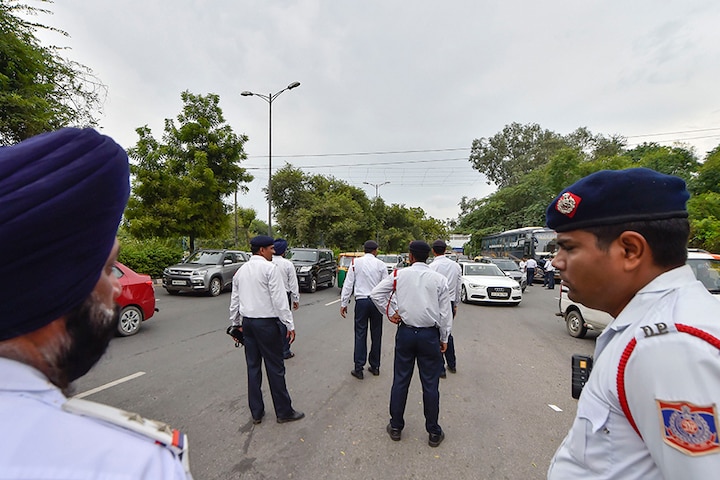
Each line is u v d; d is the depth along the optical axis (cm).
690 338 69
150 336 633
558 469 92
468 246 4322
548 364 520
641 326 78
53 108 860
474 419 346
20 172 48
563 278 102
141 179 1424
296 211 2828
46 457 40
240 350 551
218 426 323
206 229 1539
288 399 333
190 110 1541
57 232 49
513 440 308
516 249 2255
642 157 2622
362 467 268
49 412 47
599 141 3375
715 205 1495
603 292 93
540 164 3662
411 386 429
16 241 45
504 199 3591
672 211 86
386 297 323
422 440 306
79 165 52
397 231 4525
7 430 41
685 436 65
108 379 430
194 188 1434
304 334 673
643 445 75
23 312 48
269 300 321
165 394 389
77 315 56
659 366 70
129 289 636
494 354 566
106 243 58
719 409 63
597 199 90
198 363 491
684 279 85
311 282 1273
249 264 337
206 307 923
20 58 795
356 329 457
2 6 756
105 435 48
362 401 382
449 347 477
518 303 1080
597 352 97
